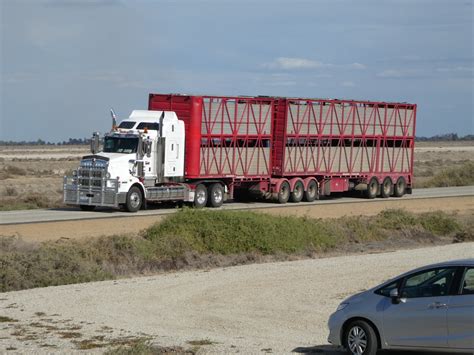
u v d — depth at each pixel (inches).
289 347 623.5
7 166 4109.3
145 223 1445.6
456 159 5836.6
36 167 4244.6
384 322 564.7
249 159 1899.6
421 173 3811.5
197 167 1770.4
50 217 1524.4
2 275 944.9
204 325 722.8
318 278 1003.3
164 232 1227.2
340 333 585.9
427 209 1898.4
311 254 1272.1
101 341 641.0
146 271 1094.4
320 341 652.7
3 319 732.7
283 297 870.4
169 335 668.7
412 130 2327.8
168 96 1787.6
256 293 894.4
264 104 1927.9
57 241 1142.3
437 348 546.9
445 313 542.9
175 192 1727.4
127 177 1641.2
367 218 1561.3
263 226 1268.5
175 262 1138.7
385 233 1476.4
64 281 988.6
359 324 574.9
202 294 887.7
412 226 1521.9
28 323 714.8
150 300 847.7
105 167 1621.6
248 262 1184.8
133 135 1664.6
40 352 599.2
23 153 7327.8
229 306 818.8
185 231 1224.2
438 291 551.8
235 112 1851.6
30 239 1205.1
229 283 962.1
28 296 861.2
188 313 780.6
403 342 559.2
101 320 733.9
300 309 804.6
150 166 1688.0
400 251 1311.5
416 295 559.2
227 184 1860.2
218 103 1809.8
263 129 1929.1
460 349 538.6
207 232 1226.0
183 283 960.9
